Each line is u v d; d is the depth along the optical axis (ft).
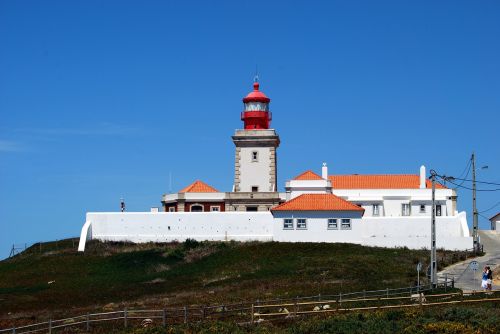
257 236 295.48
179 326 160.04
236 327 157.07
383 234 291.17
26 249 315.99
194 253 281.13
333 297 188.85
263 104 337.93
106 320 175.52
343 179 343.87
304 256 263.70
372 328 146.41
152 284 244.22
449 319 151.53
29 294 236.63
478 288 200.64
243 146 326.85
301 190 316.40
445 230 290.97
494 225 383.65
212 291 219.82
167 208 328.08
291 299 185.26
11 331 168.35
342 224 284.20
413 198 329.52
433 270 203.21
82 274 264.31
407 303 174.81
